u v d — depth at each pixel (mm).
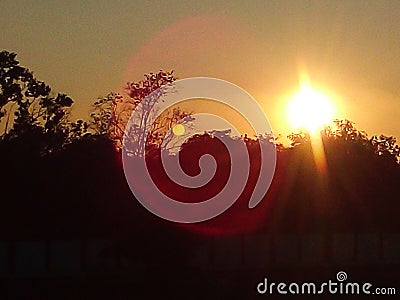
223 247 46750
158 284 41906
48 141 67688
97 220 45312
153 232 41594
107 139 49500
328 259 50562
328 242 50781
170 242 41781
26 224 47344
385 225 52125
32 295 42906
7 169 50031
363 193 52750
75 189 46719
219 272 45969
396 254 51719
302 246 49812
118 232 42000
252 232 47938
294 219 50219
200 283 42938
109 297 41969
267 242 48656
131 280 44094
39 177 48438
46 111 77312
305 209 50812
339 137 57094
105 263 44812
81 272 45094
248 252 47625
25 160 52125
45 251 46344
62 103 77438
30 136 66000
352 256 50500
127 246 41594
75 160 48000
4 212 47719
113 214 43188
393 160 56500
